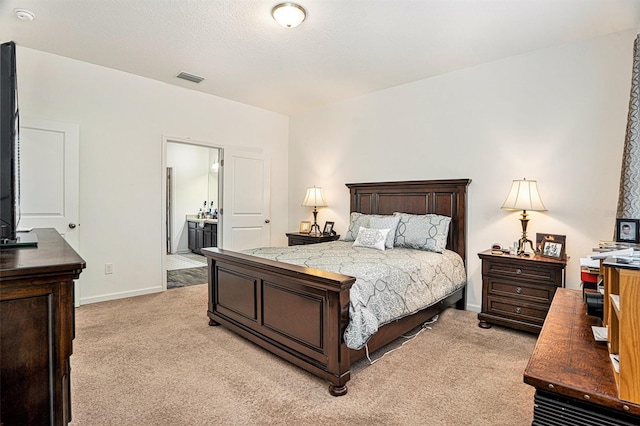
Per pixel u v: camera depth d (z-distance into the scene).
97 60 3.56
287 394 2.00
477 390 2.04
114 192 3.86
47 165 3.39
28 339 0.92
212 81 4.12
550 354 1.13
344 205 4.85
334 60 3.46
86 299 3.70
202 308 3.60
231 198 4.97
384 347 2.66
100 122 3.74
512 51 3.22
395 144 4.24
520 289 2.92
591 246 2.93
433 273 2.99
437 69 3.68
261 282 2.55
